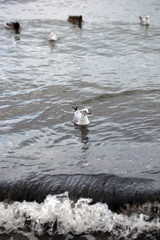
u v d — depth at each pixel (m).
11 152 11.44
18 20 29.97
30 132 12.79
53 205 9.02
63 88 16.45
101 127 13.16
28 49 22.75
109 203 8.99
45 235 8.61
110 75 18.19
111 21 30.47
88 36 25.94
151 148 11.62
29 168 10.52
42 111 14.34
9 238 8.55
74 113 13.72
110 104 14.95
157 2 38.41
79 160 10.98
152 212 8.84
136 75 18.22
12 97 15.46
